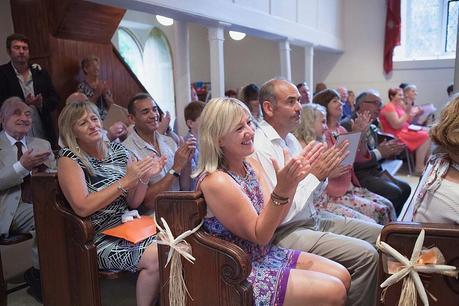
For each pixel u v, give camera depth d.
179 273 1.50
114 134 2.74
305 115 2.56
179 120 4.25
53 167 2.82
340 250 1.86
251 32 4.94
